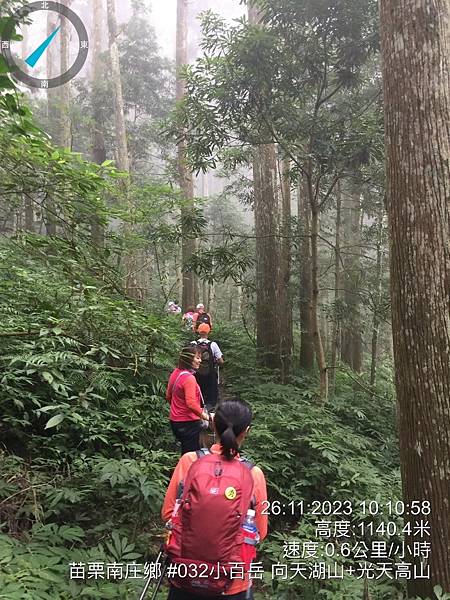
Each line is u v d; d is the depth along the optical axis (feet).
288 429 17.71
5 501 10.71
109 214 13.26
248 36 19.36
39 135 8.60
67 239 13.52
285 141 24.00
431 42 9.46
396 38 9.85
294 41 20.48
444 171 9.28
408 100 9.62
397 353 9.75
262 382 27.48
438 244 9.24
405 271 9.56
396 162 9.80
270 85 20.31
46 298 16.24
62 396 14.87
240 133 22.48
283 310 31.04
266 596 10.49
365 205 36.55
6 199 13.04
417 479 9.27
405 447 9.57
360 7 19.16
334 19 19.76
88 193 12.17
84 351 15.87
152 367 18.94
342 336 41.06
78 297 15.10
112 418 16.01
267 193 31.12
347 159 21.42
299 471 15.71
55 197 12.21
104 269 15.43
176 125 23.30
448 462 9.00
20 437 13.79
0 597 6.83
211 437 17.57
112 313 15.20
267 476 15.35
